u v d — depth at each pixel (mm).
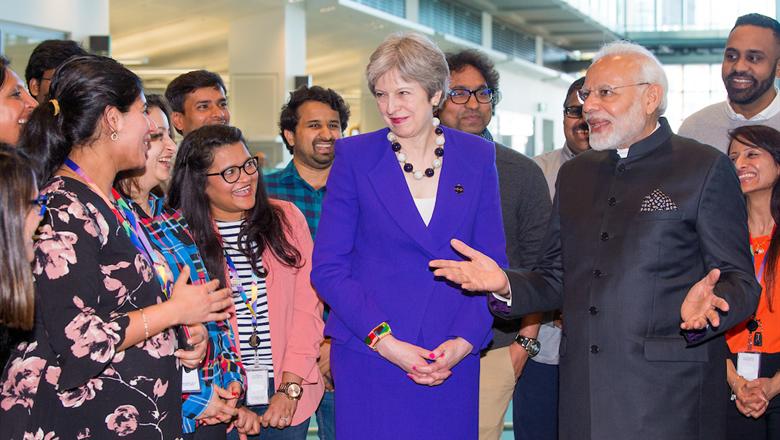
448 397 2357
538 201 3029
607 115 2266
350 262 2385
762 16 3369
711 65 22578
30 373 1898
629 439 2186
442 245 2322
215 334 2484
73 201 1923
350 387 2352
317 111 3246
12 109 2395
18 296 1709
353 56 16641
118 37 14258
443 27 15570
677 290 2197
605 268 2254
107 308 1958
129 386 1985
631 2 22141
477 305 2365
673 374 2182
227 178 2695
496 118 18141
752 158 2877
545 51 21297
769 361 2795
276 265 2795
